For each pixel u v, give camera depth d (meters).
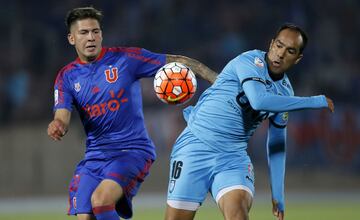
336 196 69.19
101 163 25.91
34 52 83.19
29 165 79.12
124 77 26.16
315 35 86.81
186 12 88.81
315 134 79.44
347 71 84.69
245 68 23.69
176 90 25.08
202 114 24.97
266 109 22.89
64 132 25.02
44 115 83.12
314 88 82.44
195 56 85.62
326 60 85.25
